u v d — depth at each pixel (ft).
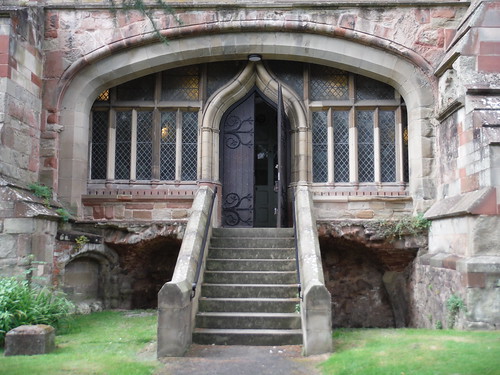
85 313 29.07
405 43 29.50
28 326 19.35
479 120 23.48
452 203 25.66
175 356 18.71
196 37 30.42
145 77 33.55
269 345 20.43
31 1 30.48
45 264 25.59
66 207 29.86
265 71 32.96
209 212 27.27
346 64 30.76
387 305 32.94
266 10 29.91
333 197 31.50
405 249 29.96
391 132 32.91
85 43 30.09
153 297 33.81
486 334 20.11
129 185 32.63
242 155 34.01
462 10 29.48
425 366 15.65
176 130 33.27
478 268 22.00
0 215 24.35
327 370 16.63
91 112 33.42
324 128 33.24
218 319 21.52
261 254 26.17
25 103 27.61
